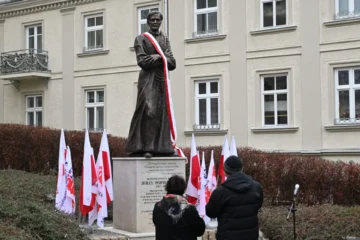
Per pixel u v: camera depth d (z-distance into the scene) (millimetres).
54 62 28016
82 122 26938
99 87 26547
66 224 9570
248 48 22266
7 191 11570
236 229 6828
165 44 10344
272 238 11562
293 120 21188
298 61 21203
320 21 20797
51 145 17734
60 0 27688
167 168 9961
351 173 14211
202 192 11930
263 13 22141
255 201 6957
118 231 10039
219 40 22969
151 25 10266
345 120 20266
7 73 28312
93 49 26781
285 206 14367
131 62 25500
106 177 10914
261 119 21938
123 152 17625
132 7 25547
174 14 24047
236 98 22469
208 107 23234
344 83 20438
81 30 27125
